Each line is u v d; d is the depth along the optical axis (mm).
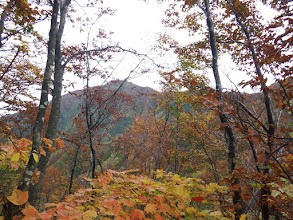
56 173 14883
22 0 2986
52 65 2875
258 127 1647
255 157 2666
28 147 2146
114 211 1589
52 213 1265
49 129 4324
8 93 5926
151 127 11734
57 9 3379
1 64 5457
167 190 1884
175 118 9883
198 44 5660
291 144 1494
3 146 1724
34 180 2908
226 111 1646
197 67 6047
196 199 1979
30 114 7418
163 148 10680
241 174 1796
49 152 3936
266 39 1880
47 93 2646
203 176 8477
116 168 10711
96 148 8578
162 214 2152
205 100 1752
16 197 1192
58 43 5250
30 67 5992
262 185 1883
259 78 1824
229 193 1979
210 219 1914
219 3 4895
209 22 3480
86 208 1936
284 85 1722
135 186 2035
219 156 7652
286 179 1668
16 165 2182
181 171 11148
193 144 8695
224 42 5164
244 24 4223
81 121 8305
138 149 10297
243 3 4070
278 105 1698
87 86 7719
